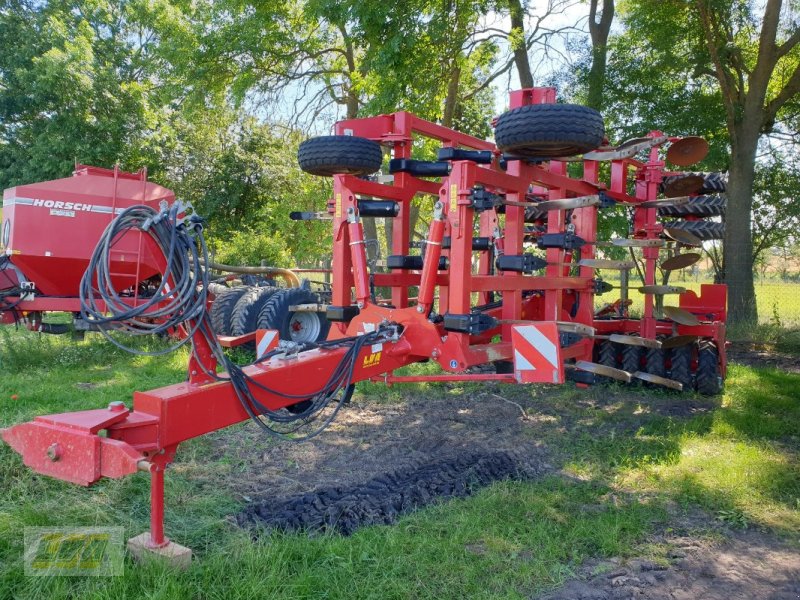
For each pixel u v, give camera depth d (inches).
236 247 869.2
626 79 577.3
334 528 148.5
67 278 328.5
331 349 170.4
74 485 165.6
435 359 187.5
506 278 202.4
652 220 300.8
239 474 187.2
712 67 557.3
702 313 320.2
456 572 131.3
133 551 130.3
